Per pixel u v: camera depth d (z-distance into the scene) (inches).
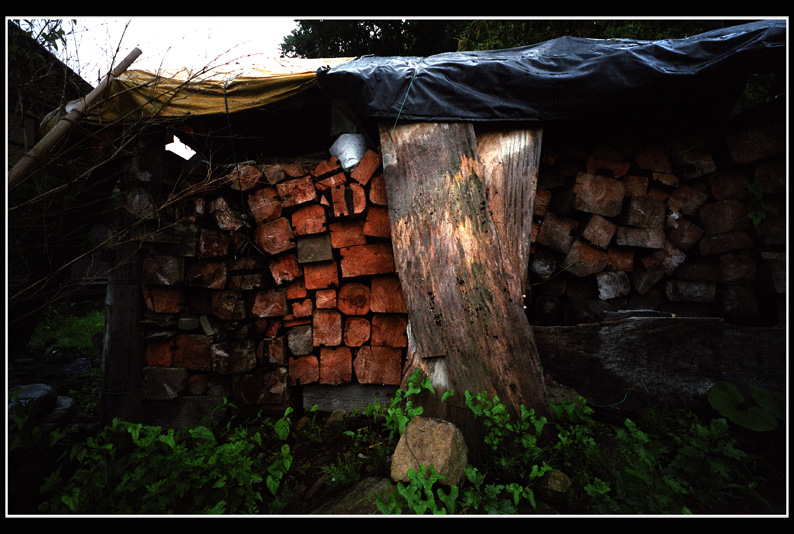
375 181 103.3
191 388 110.7
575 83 90.5
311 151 149.6
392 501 64.3
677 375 90.7
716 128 109.7
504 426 75.0
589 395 92.8
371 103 91.7
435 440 72.6
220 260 110.8
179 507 70.9
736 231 107.0
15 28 82.0
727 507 65.0
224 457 72.4
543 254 108.8
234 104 104.7
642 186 110.6
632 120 107.5
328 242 107.0
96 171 111.7
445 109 92.9
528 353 84.3
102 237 138.8
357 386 108.4
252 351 108.4
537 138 95.6
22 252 96.2
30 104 95.3
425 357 87.3
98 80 99.0
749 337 90.0
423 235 91.7
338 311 110.3
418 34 301.0
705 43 89.4
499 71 92.4
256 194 110.6
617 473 69.7
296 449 89.6
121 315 105.7
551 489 66.9
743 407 86.4
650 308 110.5
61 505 67.4
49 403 107.0
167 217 107.8
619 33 174.4
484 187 93.3
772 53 85.7
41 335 183.8
